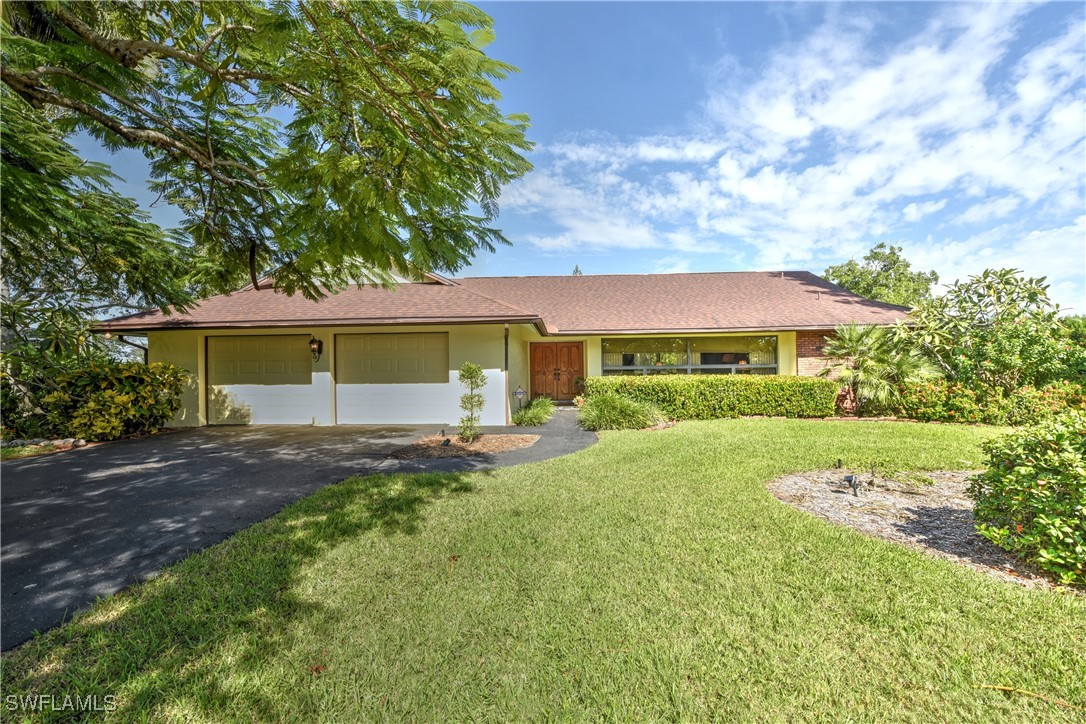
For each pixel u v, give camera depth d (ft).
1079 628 7.61
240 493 16.40
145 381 30.12
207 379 35.35
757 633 7.62
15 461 22.09
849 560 10.22
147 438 29.07
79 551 11.28
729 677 6.63
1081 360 29.73
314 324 31.96
